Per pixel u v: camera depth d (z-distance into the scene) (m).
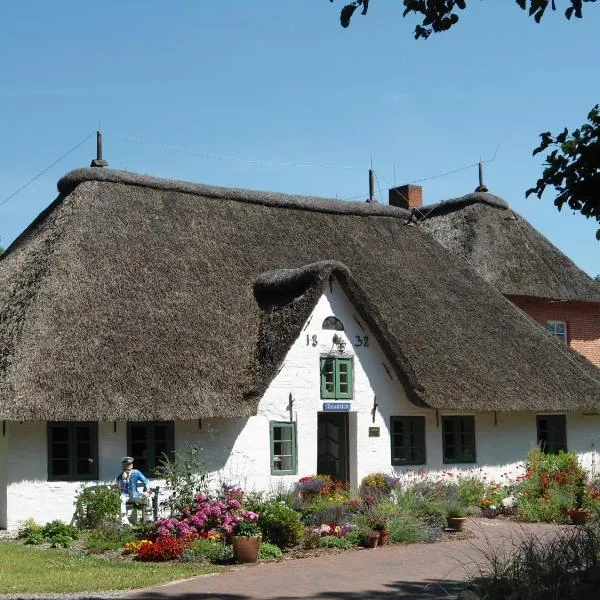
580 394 25.41
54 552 15.17
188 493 17.31
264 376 19.62
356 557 15.37
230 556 14.80
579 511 20.20
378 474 21.39
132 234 21.70
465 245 30.48
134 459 18.97
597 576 10.82
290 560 15.01
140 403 17.84
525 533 16.72
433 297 25.47
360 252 25.70
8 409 16.42
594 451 27.48
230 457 19.83
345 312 21.89
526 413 25.73
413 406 22.95
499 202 32.62
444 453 23.64
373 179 29.72
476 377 23.31
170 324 19.80
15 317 18.58
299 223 25.73
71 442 18.25
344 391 21.73
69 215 21.38
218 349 19.97
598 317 32.72
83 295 19.19
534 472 22.12
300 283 21.22
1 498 17.62
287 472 20.59
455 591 12.18
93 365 17.89
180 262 21.70
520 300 30.64
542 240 32.75
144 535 16.34
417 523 17.62
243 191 25.48
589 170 9.04
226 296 21.48
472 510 21.81
